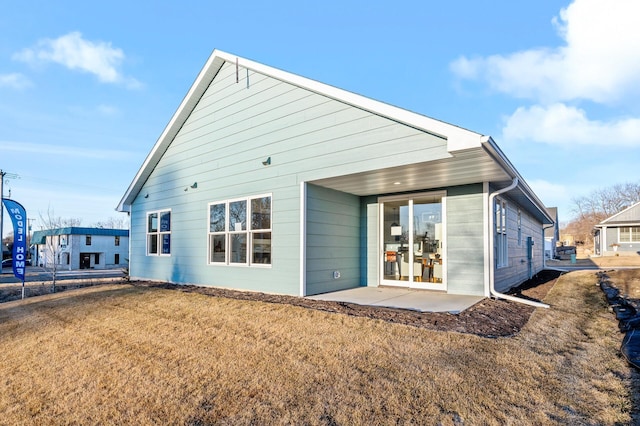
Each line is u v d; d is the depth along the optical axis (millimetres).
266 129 8422
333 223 8477
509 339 4602
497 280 8305
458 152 5461
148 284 10812
